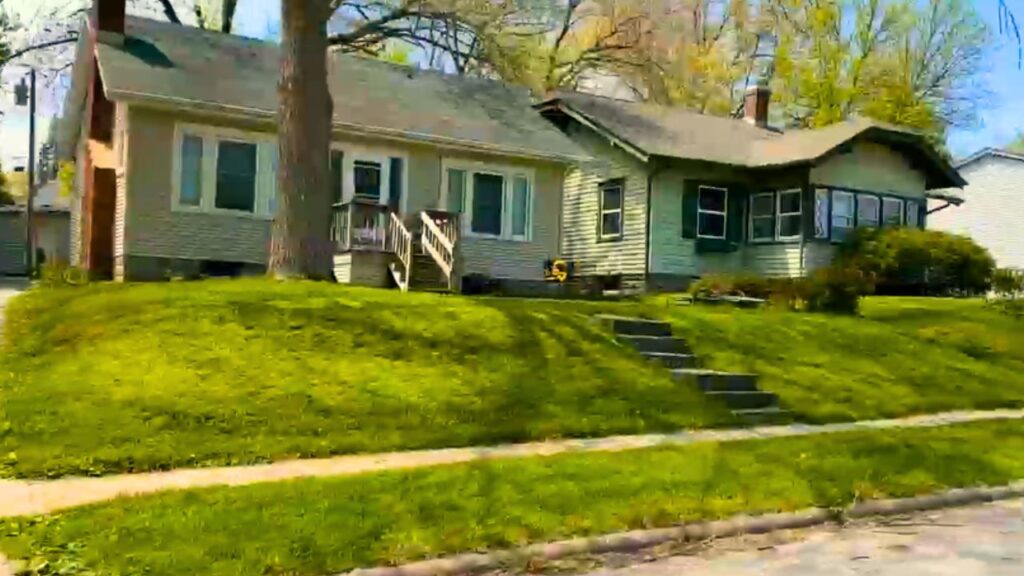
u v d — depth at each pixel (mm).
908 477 8680
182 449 8289
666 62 40656
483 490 7230
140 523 6027
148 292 12672
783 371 13477
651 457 8766
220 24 33969
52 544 5602
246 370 10250
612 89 42344
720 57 43031
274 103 18188
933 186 27172
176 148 17578
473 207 20953
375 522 6266
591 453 8875
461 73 33938
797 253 24172
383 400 10055
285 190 14367
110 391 9344
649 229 24328
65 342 10789
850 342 15680
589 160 21906
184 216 17641
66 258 35375
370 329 11828
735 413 11508
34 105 33375
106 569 5219
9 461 7637
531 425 10016
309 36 14281
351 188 19578
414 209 20203
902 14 40750
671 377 12273
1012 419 12547
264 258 18406
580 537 6375
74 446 8055
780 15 41625
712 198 25328
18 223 37844
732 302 18922
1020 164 33656
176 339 10797
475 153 20703
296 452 8586
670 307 16172
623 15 39344
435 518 6453
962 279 23906
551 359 12008
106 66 17422
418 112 20906
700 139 26109
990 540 6855
